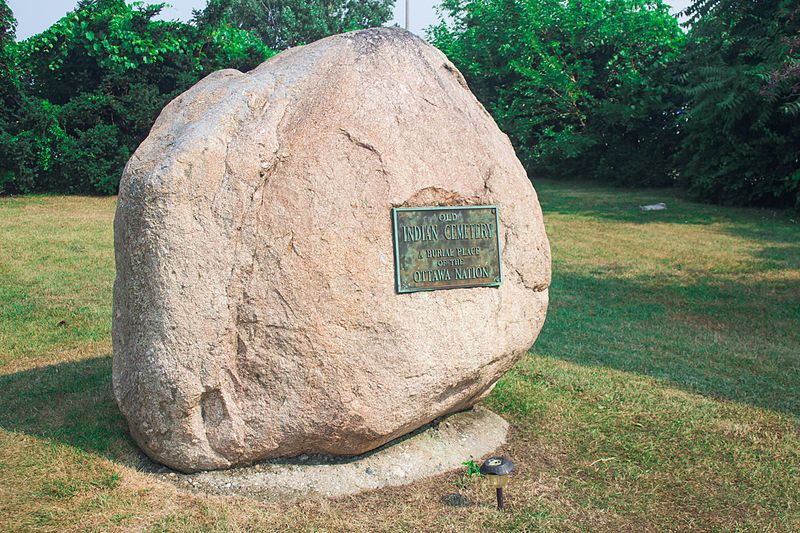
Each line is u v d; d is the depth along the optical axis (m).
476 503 3.61
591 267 9.94
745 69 13.04
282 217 3.51
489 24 22.59
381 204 3.66
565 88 19.75
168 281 3.44
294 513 3.44
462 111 4.14
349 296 3.54
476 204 3.97
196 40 15.32
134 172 3.59
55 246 10.05
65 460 3.82
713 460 4.21
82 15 14.16
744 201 14.74
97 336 6.35
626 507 3.67
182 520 3.33
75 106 14.34
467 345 3.86
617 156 19.38
